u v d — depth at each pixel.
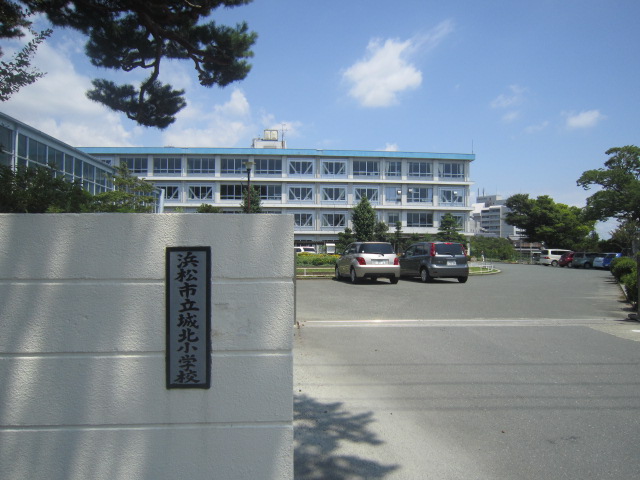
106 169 14.48
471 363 6.01
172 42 6.88
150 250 2.53
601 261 36.34
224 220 2.56
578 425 4.13
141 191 8.56
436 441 3.85
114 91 7.03
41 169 4.73
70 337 2.50
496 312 10.12
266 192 56.22
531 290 15.07
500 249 57.75
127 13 6.24
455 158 58.84
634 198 37.41
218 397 2.55
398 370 5.72
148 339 2.53
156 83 7.24
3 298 2.48
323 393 4.95
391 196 58.12
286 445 2.58
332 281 18.20
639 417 4.30
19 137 10.03
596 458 3.54
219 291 2.55
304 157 56.88
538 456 3.58
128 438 2.52
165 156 55.19
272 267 2.57
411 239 50.31
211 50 6.71
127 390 2.52
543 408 4.52
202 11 6.02
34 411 2.50
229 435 2.55
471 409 4.51
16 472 2.50
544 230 59.25
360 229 48.41
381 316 9.53
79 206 4.73
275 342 2.57
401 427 4.12
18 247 2.49
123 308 2.52
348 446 3.76
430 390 5.03
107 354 2.52
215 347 2.54
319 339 7.33
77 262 2.51
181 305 2.53
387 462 3.51
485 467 3.43
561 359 6.18
